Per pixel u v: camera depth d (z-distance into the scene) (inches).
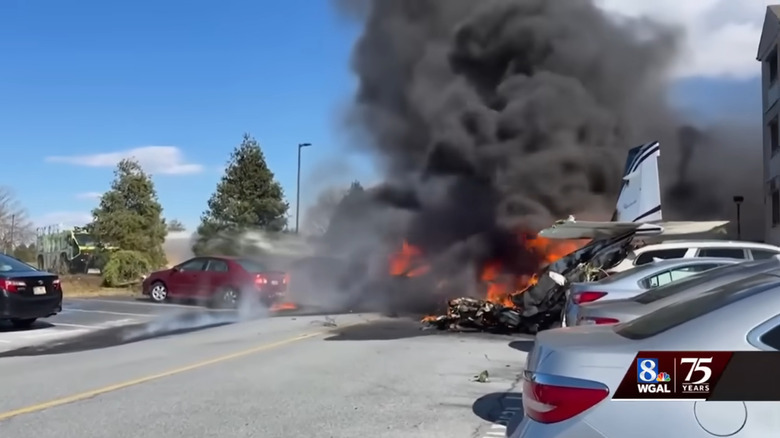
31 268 542.6
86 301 802.8
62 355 408.8
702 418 114.5
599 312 244.7
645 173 543.5
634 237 485.4
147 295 808.3
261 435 225.3
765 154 1055.6
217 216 1411.2
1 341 472.7
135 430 231.0
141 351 420.8
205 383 312.5
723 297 136.1
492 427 235.8
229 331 526.3
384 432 229.5
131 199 1156.5
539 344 140.9
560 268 503.8
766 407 112.8
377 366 358.3
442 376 329.7
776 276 141.3
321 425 238.1
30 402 274.1
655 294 255.3
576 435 119.3
